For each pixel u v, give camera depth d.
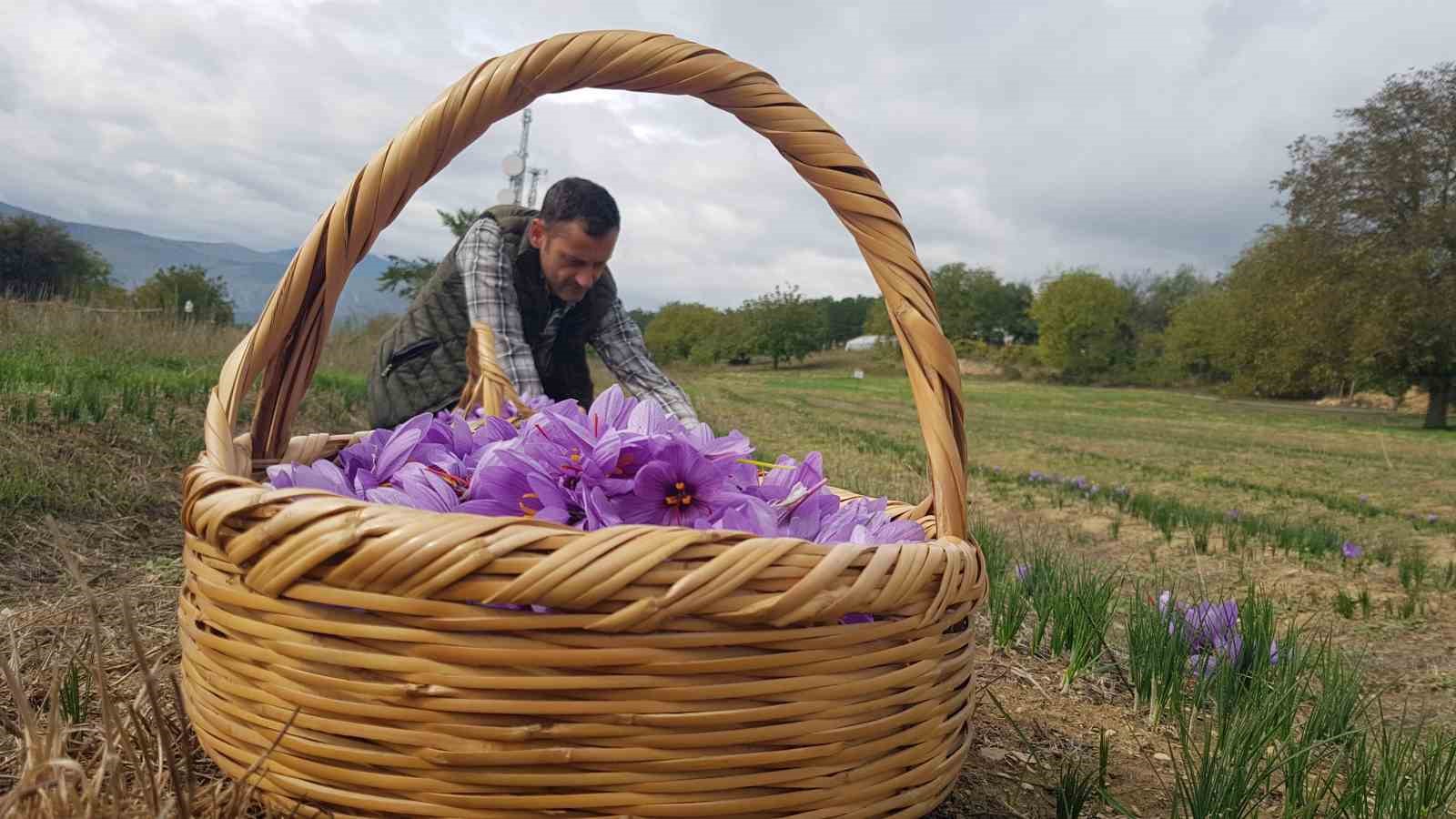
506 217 2.61
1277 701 1.99
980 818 1.63
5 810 0.92
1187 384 66.44
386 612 1.02
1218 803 1.56
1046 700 2.38
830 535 1.40
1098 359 71.06
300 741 1.05
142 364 9.28
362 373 13.98
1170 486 10.30
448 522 1.00
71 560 1.06
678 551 1.01
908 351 1.47
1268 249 36.47
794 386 48.84
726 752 1.05
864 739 1.12
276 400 1.53
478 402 2.11
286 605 1.04
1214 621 2.53
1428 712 2.75
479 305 2.54
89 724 1.52
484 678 0.99
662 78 1.39
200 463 1.23
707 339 85.50
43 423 4.93
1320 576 5.00
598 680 0.99
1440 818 1.72
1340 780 1.97
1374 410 43.94
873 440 14.38
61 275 46.94
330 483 1.34
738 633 1.03
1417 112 33.09
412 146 1.37
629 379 2.93
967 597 1.26
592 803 1.01
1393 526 7.53
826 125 1.46
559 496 1.31
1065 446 16.72
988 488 8.90
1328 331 33.72
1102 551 5.69
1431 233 31.39
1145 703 2.34
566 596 0.98
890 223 1.45
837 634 1.08
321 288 1.45
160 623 2.42
